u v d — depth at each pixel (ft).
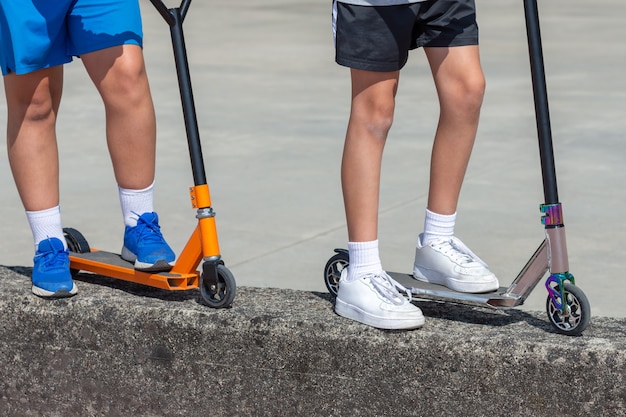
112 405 12.42
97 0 12.28
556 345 10.77
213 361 11.93
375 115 11.56
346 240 19.38
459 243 12.30
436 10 11.43
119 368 12.29
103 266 12.87
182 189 22.76
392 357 11.28
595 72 36.96
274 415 11.84
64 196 22.43
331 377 11.55
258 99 32.94
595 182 22.91
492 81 35.94
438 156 12.10
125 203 12.99
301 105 31.94
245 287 12.88
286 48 43.60
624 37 45.68
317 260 18.26
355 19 11.27
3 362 12.71
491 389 10.99
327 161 25.23
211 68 38.73
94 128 29.17
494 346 10.93
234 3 59.93
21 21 12.04
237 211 21.18
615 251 18.54
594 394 10.69
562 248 11.05
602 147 26.07
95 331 12.28
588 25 49.60
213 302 12.03
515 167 24.36
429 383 11.21
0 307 12.57
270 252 18.71
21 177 12.71
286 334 11.62
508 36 46.29
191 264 12.24
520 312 11.94
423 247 12.29
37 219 12.73
